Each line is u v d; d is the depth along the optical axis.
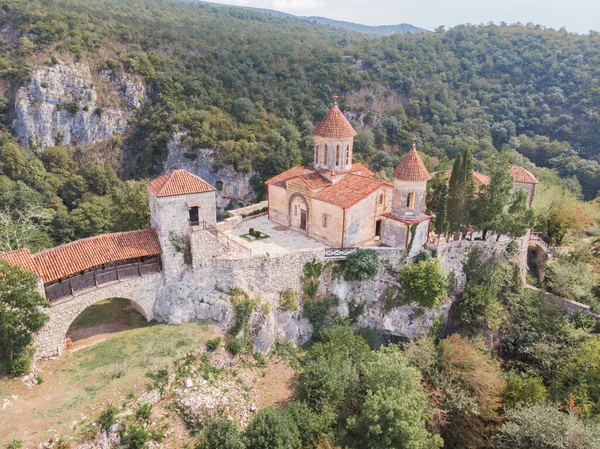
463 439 32.22
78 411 25.12
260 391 32.19
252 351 35.06
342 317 40.41
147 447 25.58
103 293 32.44
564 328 41.09
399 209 41.81
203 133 98.19
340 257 40.78
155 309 35.66
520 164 80.31
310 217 44.84
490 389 33.19
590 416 32.34
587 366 35.91
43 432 23.41
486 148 90.56
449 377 33.34
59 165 94.81
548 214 56.69
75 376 28.16
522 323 43.50
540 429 28.98
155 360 30.30
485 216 43.31
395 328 41.53
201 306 35.47
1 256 28.81
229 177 97.75
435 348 36.09
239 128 101.38
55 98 99.88
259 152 97.19
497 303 42.81
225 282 36.09
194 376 30.23
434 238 47.16
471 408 31.44
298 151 98.06
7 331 25.52
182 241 35.22
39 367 28.73
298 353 37.59
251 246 42.09
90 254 31.84
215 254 36.56
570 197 63.19
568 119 95.06
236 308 34.88
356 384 31.27
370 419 27.39
